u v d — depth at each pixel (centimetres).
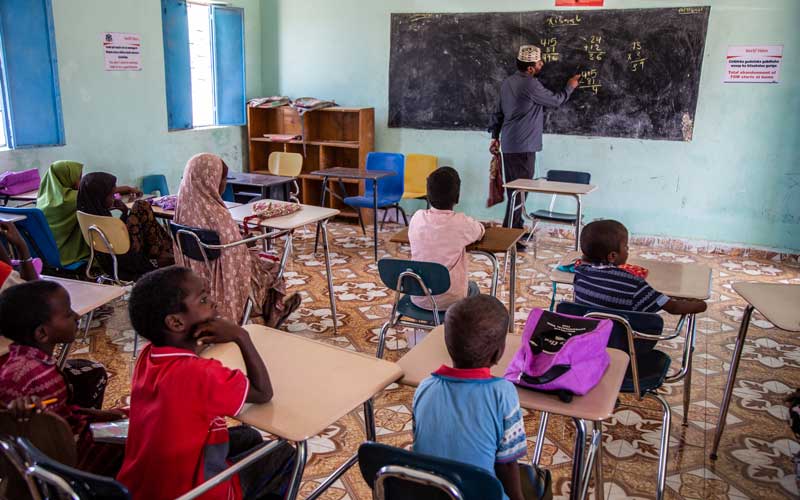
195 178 320
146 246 355
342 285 455
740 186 551
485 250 290
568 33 573
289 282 460
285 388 162
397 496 135
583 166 596
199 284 148
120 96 533
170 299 142
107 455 163
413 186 631
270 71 692
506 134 567
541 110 562
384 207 556
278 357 179
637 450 255
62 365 201
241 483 159
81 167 401
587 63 573
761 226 552
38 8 457
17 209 328
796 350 356
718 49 534
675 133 560
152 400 140
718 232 567
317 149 669
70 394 170
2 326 160
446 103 627
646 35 550
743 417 282
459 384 138
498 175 588
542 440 238
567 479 236
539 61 557
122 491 115
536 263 523
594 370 166
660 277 256
